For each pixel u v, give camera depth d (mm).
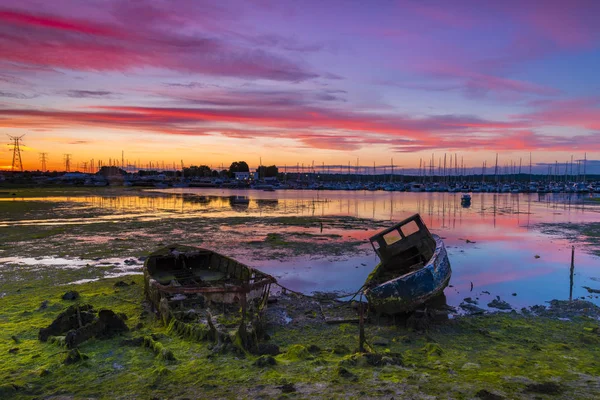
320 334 11273
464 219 44219
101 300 14117
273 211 52531
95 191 98750
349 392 7152
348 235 30922
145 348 9422
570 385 7586
